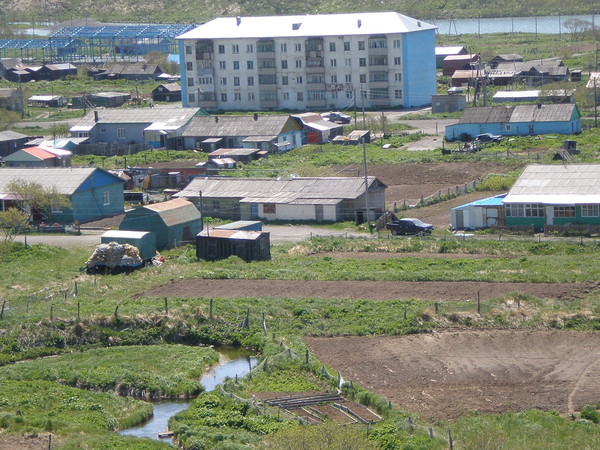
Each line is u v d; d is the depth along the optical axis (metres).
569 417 121.88
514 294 165.00
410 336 153.88
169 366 147.38
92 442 118.19
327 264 195.12
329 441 109.50
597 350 144.75
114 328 162.75
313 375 139.00
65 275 194.00
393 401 128.75
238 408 127.44
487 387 133.38
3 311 166.25
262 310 166.12
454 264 190.12
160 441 120.19
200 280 186.38
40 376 144.12
